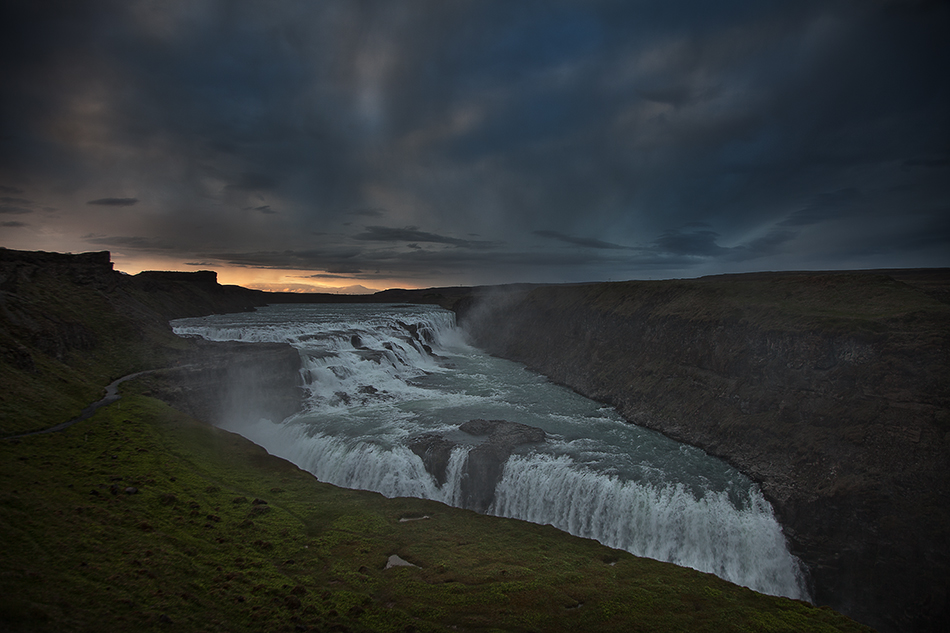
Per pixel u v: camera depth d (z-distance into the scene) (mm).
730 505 43094
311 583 27078
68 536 25734
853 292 60000
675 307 77688
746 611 28703
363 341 91812
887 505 38188
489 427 57125
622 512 43625
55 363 53406
